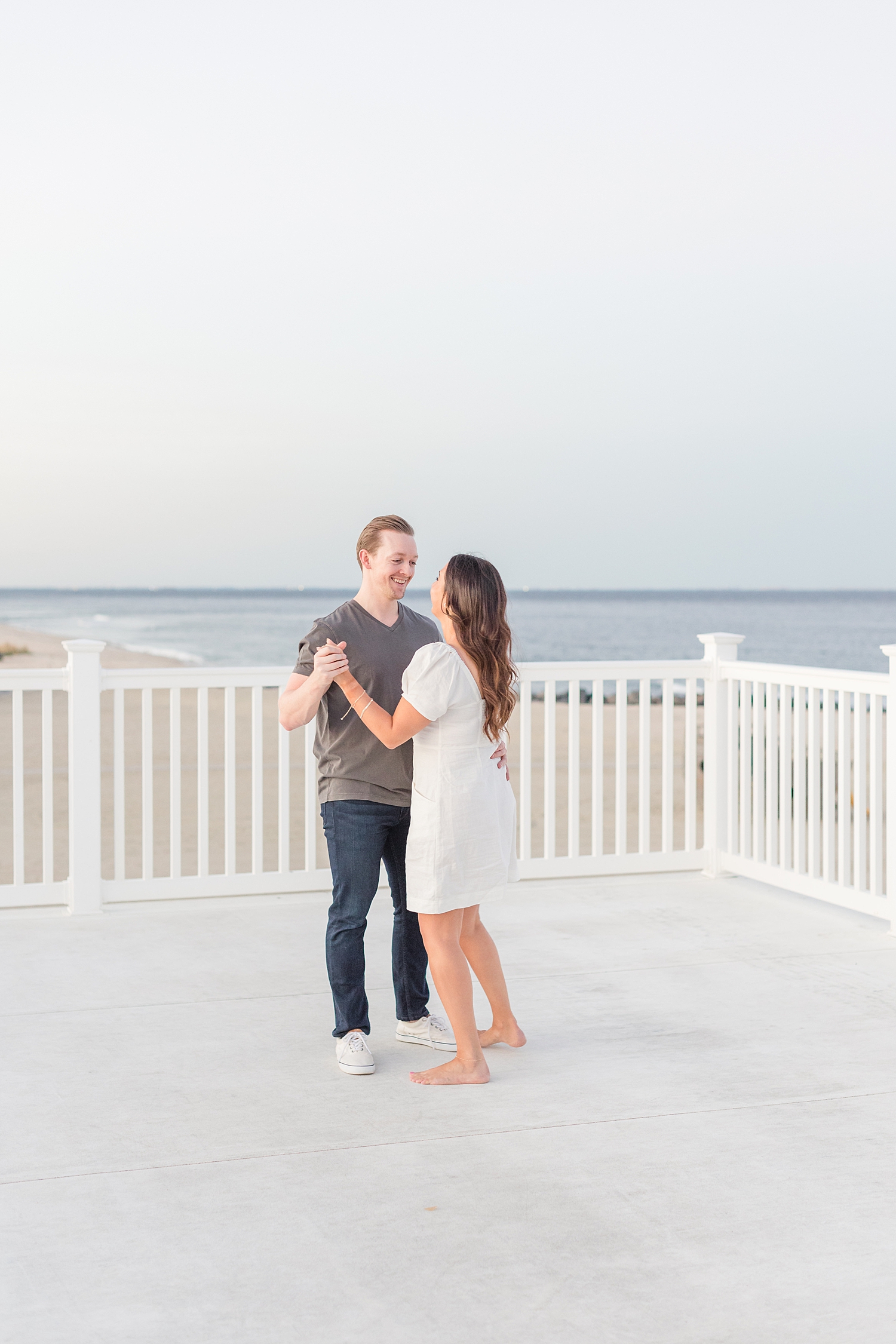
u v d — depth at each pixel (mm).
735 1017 3822
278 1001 3990
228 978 4254
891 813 4863
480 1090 3199
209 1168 2709
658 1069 3352
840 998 4023
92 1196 2568
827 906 5398
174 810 5324
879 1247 2355
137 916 5141
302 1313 2104
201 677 5297
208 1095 3162
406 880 3465
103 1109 3059
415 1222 2451
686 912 5254
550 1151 2807
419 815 3166
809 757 5402
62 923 5020
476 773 3178
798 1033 3666
